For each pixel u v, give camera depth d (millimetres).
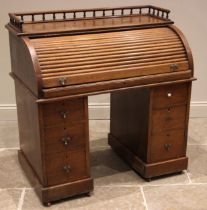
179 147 3232
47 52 2656
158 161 3189
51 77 2619
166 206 2898
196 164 3465
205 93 4336
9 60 4055
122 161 3508
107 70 2773
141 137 3178
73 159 2885
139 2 4008
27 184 3145
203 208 2883
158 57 2930
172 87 3023
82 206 2891
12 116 4273
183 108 3133
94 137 3967
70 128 2801
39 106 2639
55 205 2895
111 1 3986
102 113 4348
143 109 3084
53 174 2852
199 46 4160
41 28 2850
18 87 3096
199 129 4156
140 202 2941
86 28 2854
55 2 3930
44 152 2768
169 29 3092
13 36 2914
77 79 2689
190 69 3021
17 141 3855
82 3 3969
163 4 4020
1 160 3506
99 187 3117
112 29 2932
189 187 3129
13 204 2902
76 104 2760
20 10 3918
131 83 2844
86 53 2752
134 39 2926
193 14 4051
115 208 2873
